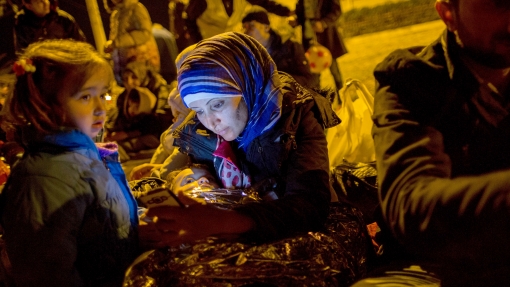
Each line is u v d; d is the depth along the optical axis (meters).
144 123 5.60
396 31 8.40
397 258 1.92
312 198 1.83
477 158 1.39
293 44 4.96
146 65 5.65
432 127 1.37
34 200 1.65
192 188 2.11
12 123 1.79
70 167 1.70
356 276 1.87
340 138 3.36
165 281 1.67
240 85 1.86
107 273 1.77
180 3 6.00
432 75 1.42
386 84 1.46
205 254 1.73
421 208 1.20
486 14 1.27
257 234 1.71
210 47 1.86
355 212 2.10
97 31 7.29
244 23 4.85
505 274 1.26
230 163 2.07
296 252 1.72
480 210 1.11
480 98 1.38
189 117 2.29
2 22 7.07
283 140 1.89
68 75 1.71
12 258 1.68
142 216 1.96
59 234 1.64
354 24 8.67
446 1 1.38
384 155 1.34
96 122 1.82
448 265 1.36
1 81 2.73
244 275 1.64
